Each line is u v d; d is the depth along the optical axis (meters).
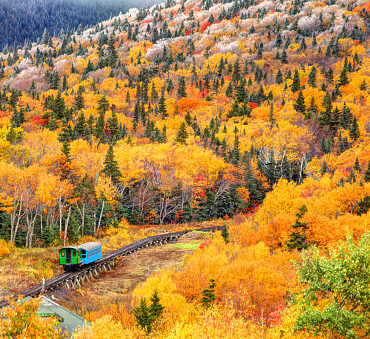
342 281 23.12
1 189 67.31
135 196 95.44
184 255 63.59
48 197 67.31
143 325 32.84
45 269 53.12
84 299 44.84
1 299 40.12
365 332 23.77
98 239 75.62
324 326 23.06
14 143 103.56
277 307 32.53
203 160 104.62
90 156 95.81
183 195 95.12
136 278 55.31
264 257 49.06
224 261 46.84
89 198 81.75
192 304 37.59
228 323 27.34
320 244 51.31
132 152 102.19
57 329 24.75
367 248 23.59
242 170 102.94
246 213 97.75
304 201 67.50
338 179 88.44
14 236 63.38
